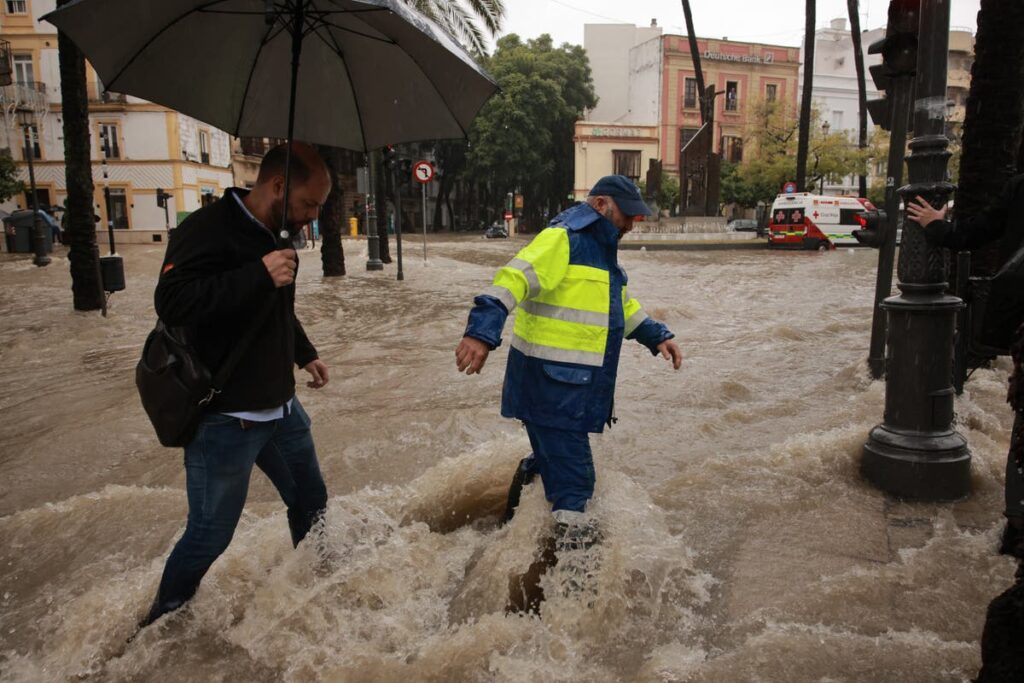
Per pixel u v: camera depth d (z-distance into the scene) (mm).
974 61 6500
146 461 5082
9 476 4844
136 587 3104
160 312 2424
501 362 8094
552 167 57562
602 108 63750
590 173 56781
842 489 4188
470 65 2824
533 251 2914
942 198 3982
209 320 2424
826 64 64375
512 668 2551
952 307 4012
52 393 7098
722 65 58531
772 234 31531
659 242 33812
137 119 41969
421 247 31609
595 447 5129
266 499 4305
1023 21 6191
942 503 3986
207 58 2947
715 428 5547
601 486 3484
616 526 3127
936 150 3943
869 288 15039
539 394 3000
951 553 3355
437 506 3768
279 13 2572
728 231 37531
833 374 7340
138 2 2572
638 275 18016
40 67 41031
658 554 3176
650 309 11258
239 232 2537
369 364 8180
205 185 45562
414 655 2705
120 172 42438
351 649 2701
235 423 2662
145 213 42875
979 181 6469
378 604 3037
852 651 2611
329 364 8227
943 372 4090
